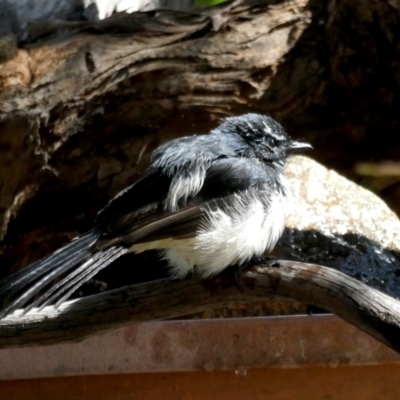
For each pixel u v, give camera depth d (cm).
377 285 1063
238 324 815
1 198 1145
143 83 1183
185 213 802
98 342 818
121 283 1189
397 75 1270
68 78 1132
